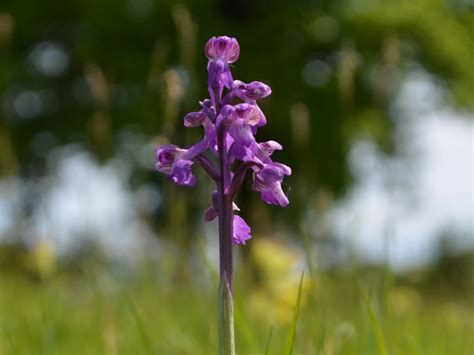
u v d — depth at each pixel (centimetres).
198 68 2573
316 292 497
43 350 613
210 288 724
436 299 1130
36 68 3158
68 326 720
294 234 2205
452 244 1554
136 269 857
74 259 920
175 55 2759
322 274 542
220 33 2962
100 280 830
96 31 3030
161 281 820
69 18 3212
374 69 2986
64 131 3020
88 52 2934
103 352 636
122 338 662
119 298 775
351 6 3197
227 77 309
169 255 824
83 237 909
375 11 3134
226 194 305
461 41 3322
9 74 3048
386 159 755
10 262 1068
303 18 3081
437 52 3241
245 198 2397
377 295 518
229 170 306
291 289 674
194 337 646
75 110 3098
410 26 3125
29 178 2759
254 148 311
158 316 707
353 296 648
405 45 3231
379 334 411
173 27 2939
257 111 311
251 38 3044
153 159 2783
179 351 608
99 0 3030
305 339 568
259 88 307
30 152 3045
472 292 1146
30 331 678
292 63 3008
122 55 2906
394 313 556
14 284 1033
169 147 320
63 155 3022
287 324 670
